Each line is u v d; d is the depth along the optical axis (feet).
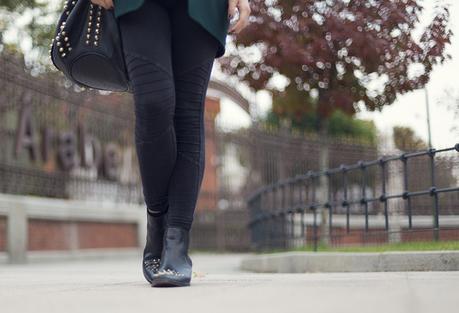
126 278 12.32
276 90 26.07
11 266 30.14
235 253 52.31
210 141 53.62
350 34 21.13
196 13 8.68
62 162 39.09
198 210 52.85
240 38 23.38
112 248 43.39
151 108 8.48
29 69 35.78
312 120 58.49
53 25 40.06
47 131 37.60
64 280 11.55
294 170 51.03
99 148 42.55
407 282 7.73
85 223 40.83
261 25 23.13
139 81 8.53
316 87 24.35
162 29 8.65
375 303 5.74
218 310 5.77
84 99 40.83
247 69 25.23
